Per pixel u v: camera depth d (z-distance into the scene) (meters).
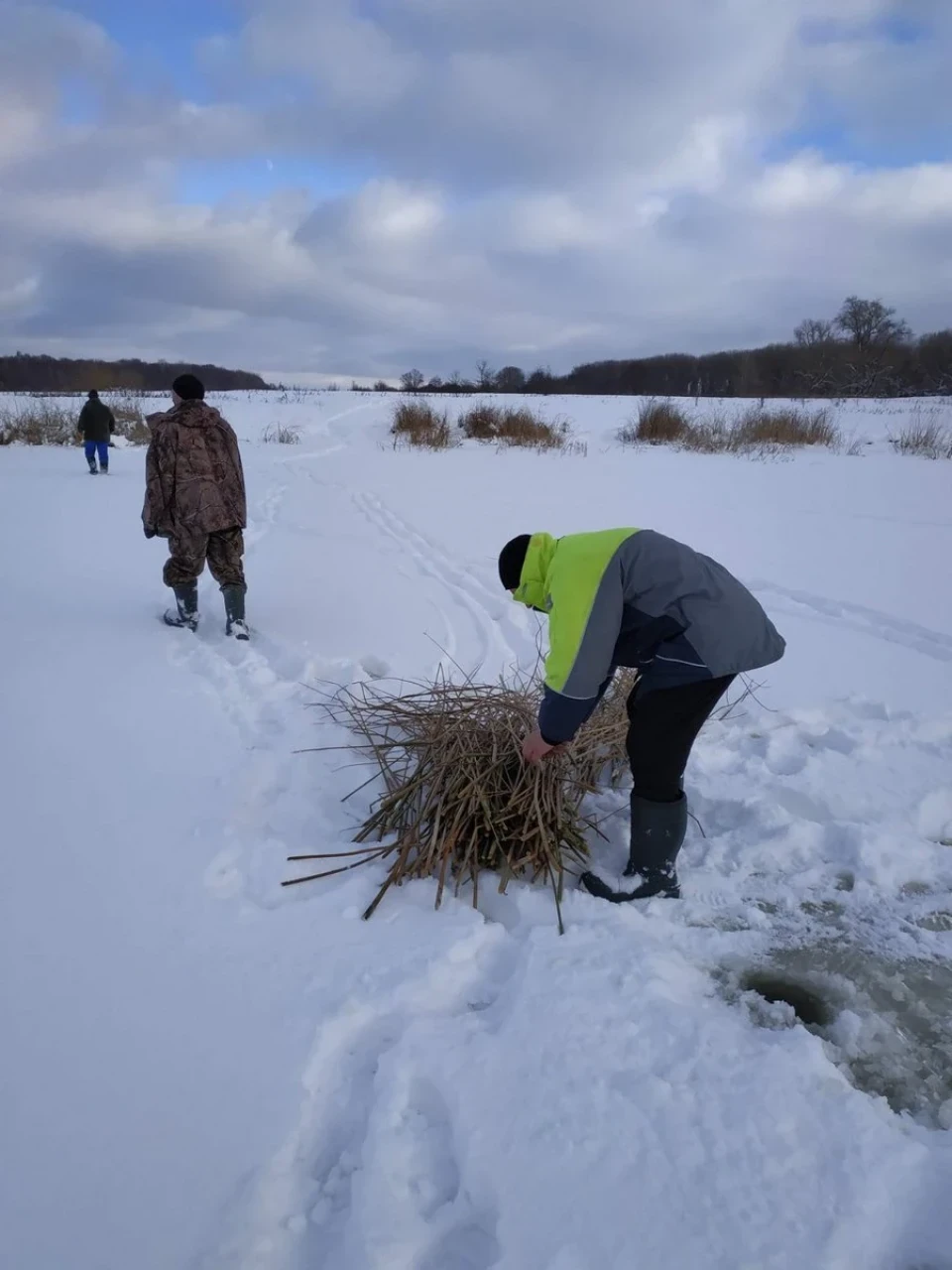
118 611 6.13
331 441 22.73
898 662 5.26
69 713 4.27
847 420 26.05
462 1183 1.83
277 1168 1.89
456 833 3.00
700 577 2.67
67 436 21.53
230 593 5.45
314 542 8.82
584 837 3.27
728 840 3.30
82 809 3.36
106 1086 2.08
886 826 3.39
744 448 19.45
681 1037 2.21
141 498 11.92
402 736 3.92
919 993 2.56
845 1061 2.29
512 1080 2.06
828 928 2.83
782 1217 1.75
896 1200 1.81
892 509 11.03
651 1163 1.86
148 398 32.91
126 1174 1.86
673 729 2.76
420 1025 2.27
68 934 2.63
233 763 3.79
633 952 2.57
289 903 2.83
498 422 22.34
